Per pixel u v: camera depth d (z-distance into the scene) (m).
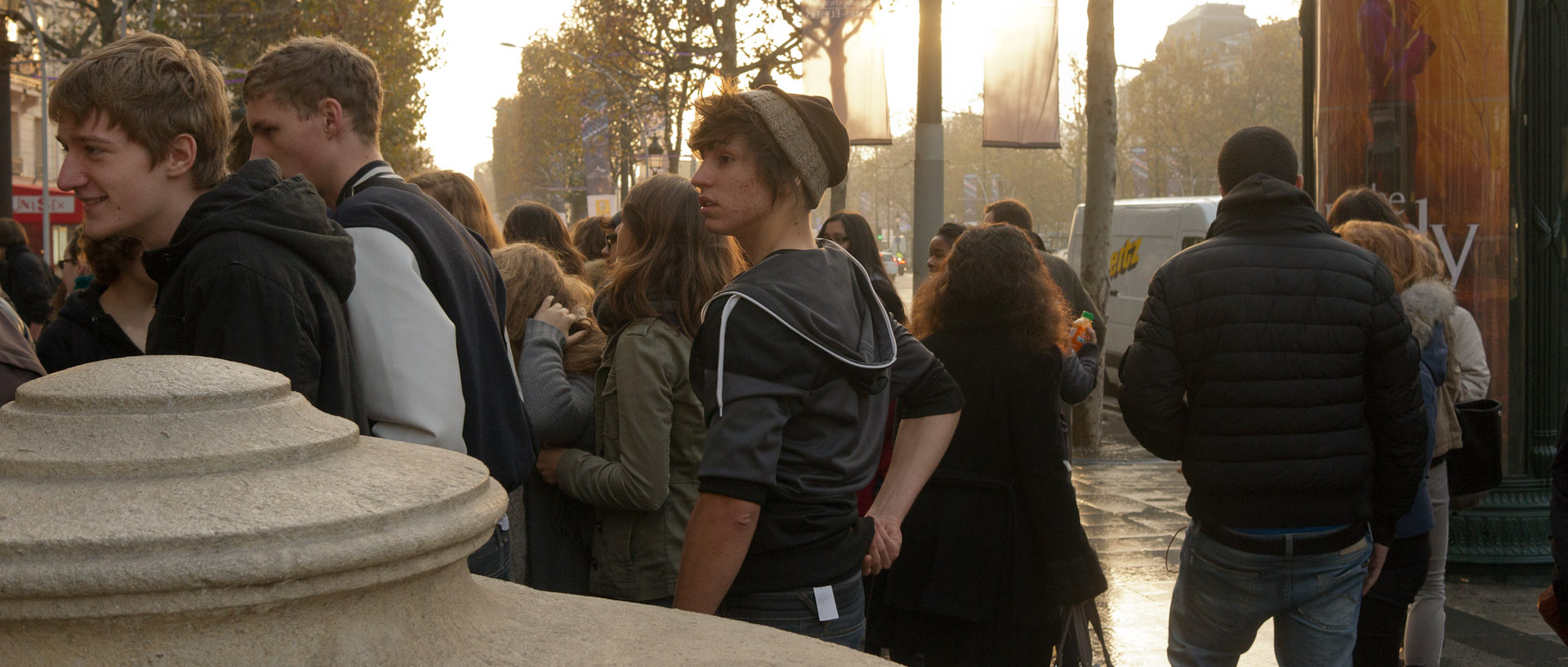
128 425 1.13
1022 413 3.53
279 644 1.07
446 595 1.26
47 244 27.66
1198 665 3.51
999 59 11.69
